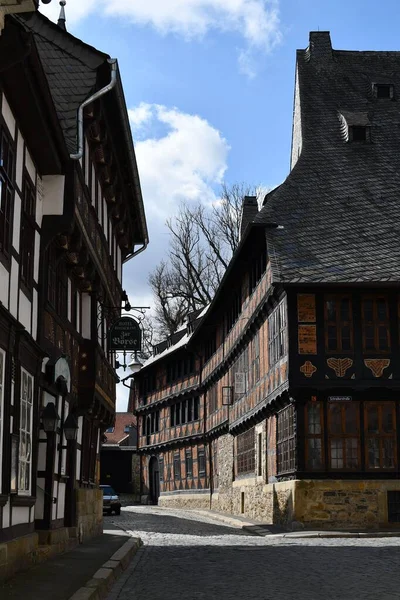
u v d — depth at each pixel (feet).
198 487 144.15
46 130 41.04
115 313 75.66
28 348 40.37
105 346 70.54
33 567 39.93
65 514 54.54
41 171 45.62
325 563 46.14
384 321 81.41
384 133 102.06
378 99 106.83
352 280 79.82
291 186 93.25
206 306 150.61
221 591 34.78
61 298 52.85
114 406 75.77
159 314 169.58
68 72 50.44
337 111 104.94
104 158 61.31
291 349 80.33
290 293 81.25
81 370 59.67
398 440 79.77
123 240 81.00
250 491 103.04
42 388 47.06
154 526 92.58
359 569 42.70
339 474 79.05
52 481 47.57
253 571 42.57
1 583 33.65
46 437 48.08
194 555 52.90
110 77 51.52
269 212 89.30
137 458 198.59
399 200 92.43
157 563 47.80
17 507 38.93
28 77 35.91
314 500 78.59
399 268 81.82
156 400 169.27
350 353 80.59
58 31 52.19
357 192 93.35
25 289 41.24
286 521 81.82
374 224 88.63
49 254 47.98
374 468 79.30
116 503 122.72
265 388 91.81
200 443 144.36
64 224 45.80
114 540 62.39
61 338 52.06
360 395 80.28
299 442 79.20
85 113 53.36
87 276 58.44
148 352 174.91
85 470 64.13
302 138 101.09
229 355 116.16
